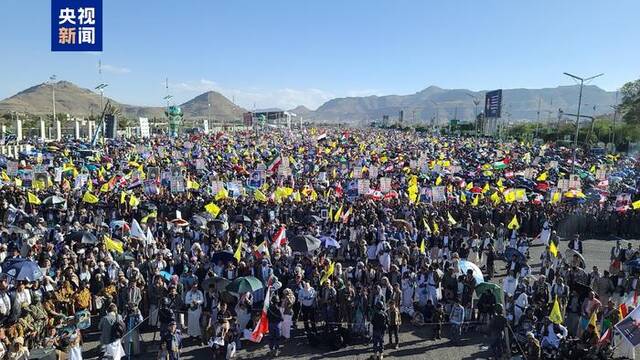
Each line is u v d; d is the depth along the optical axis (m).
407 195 34.41
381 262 22.22
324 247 22.81
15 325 14.23
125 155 59.22
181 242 23.47
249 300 17.31
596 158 75.06
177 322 17.05
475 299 19.66
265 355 16.38
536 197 35.97
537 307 17.47
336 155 66.94
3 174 36.97
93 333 17.42
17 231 22.94
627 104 119.69
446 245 24.92
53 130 103.62
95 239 21.50
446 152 75.00
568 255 22.72
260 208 29.61
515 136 144.75
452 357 16.39
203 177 42.75
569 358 15.62
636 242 31.75
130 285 17.44
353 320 17.39
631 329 14.37
